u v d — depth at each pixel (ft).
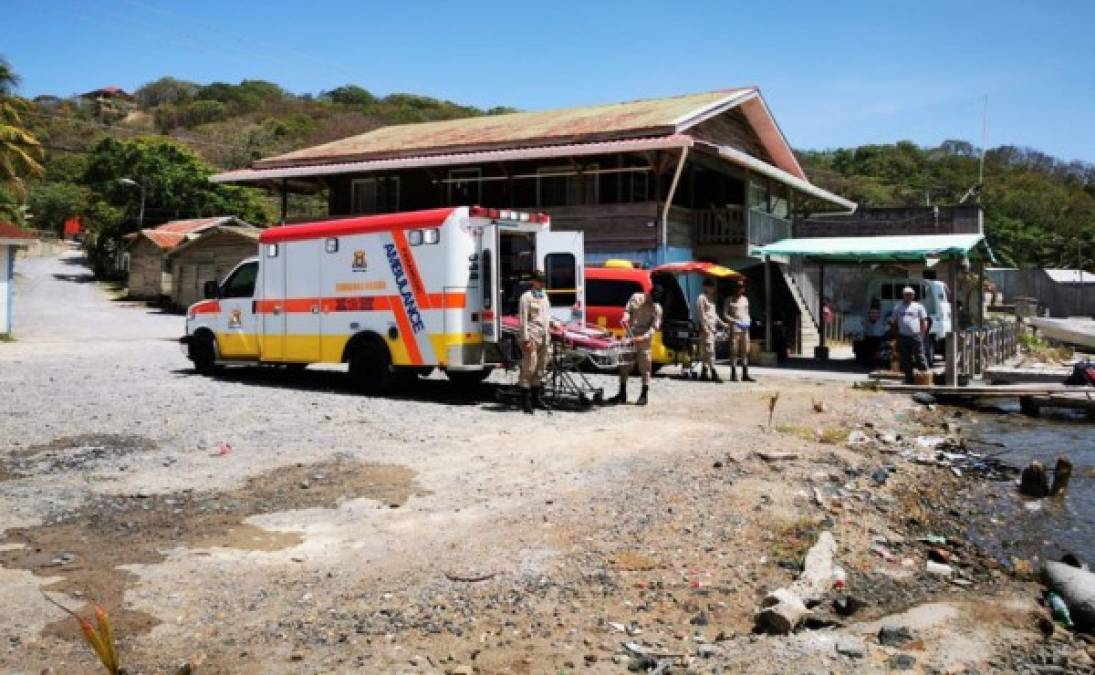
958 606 17.72
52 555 18.66
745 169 81.87
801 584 17.87
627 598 17.04
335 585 17.16
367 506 22.57
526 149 71.36
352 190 89.45
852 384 52.90
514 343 40.27
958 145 312.91
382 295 41.70
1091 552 22.79
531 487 24.59
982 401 49.98
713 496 23.95
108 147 178.09
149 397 40.40
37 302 123.13
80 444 29.60
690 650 14.82
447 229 39.27
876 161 278.05
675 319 56.34
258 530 20.57
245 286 48.42
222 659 13.94
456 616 15.84
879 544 21.89
